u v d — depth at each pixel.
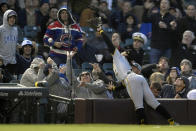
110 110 33.94
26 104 31.52
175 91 39.97
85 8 55.69
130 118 34.44
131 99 34.59
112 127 27.28
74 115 33.16
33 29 55.16
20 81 37.03
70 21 43.38
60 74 38.03
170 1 61.66
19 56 43.97
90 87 35.84
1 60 42.12
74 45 43.25
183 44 52.25
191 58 51.91
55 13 51.94
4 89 31.03
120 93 38.97
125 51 38.06
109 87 36.28
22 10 56.00
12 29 43.75
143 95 34.66
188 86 39.50
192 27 54.91
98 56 51.06
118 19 59.06
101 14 57.75
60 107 32.94
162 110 34.31
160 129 27.03
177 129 27.19
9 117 31.80
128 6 59.84
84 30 55.16
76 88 36.81
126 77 34.81
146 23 57.88
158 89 38.75
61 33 43.09
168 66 47.28
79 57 49.25
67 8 43.41
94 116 33.53
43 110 31.59
